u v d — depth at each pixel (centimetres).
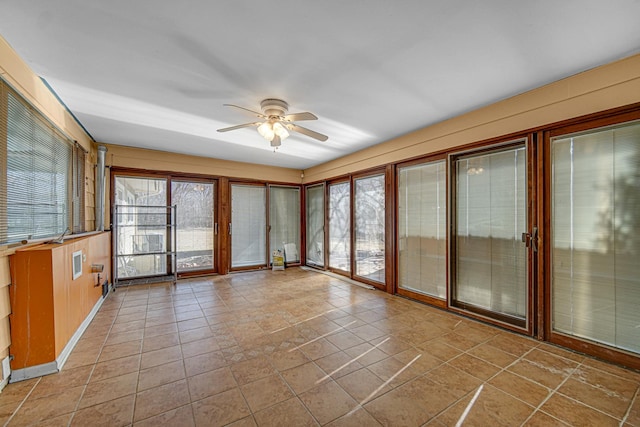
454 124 322
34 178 228
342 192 536
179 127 348
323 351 238
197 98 264
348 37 178
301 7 151
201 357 228
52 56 196
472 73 225
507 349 241
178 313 329
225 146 444
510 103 271
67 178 301
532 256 261
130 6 149
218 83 237
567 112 234
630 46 190
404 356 230
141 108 287
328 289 438
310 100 272
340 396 179
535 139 258
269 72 220
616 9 153
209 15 157
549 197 251
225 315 324
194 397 178
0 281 182
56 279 212
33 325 200
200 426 154
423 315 323
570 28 170
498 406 170
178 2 146
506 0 146
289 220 637
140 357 228
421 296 372
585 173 232
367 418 160
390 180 411
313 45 186
